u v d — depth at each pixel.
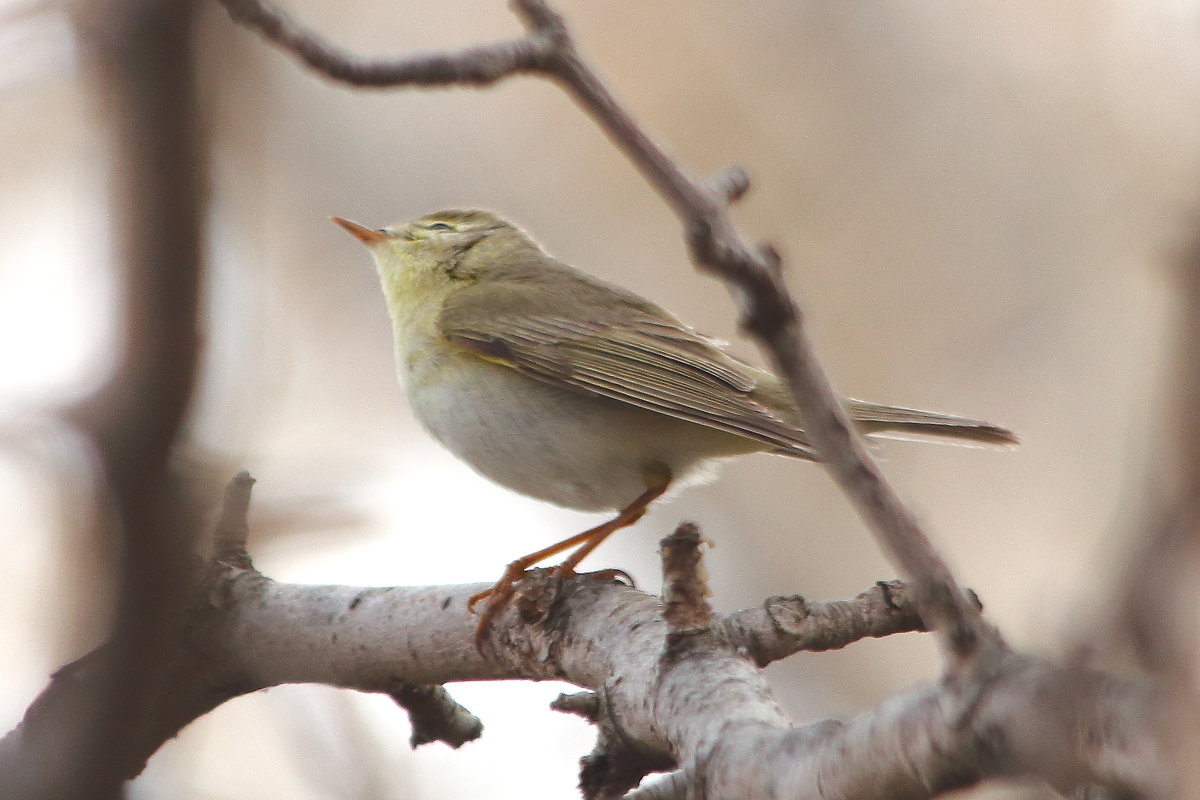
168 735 7.79
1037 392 14.80
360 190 14.99
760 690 5.90
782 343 3.79
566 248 15.38
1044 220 15.52
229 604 8.21
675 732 5.88
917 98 16.22
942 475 14.58
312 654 8.15
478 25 15.02
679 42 16.41
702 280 15.47
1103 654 2.64
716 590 14.19
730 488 14.59
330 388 14.53
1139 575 2.58
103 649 3.80
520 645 7.67
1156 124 14.75
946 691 3.88
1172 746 2.55
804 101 16.25
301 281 14.72
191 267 3.33
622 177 15.73
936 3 16.58
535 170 15.59
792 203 15.89
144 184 3.29
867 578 14.20
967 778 4.03
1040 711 3.46
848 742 4.38
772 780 4.70
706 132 16.11
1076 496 14.18
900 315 15.39
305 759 8.79
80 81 5.36
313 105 15.05
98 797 3.97
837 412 3.81
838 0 16.56
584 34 16.42
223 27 3.73
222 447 4.04
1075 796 3.63
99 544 3.60
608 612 7.39
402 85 4.55
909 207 15.82
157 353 3.34
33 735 4.52
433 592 8.12
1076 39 16.09
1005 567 13.99
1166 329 2.91
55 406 4.16
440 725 8.44
